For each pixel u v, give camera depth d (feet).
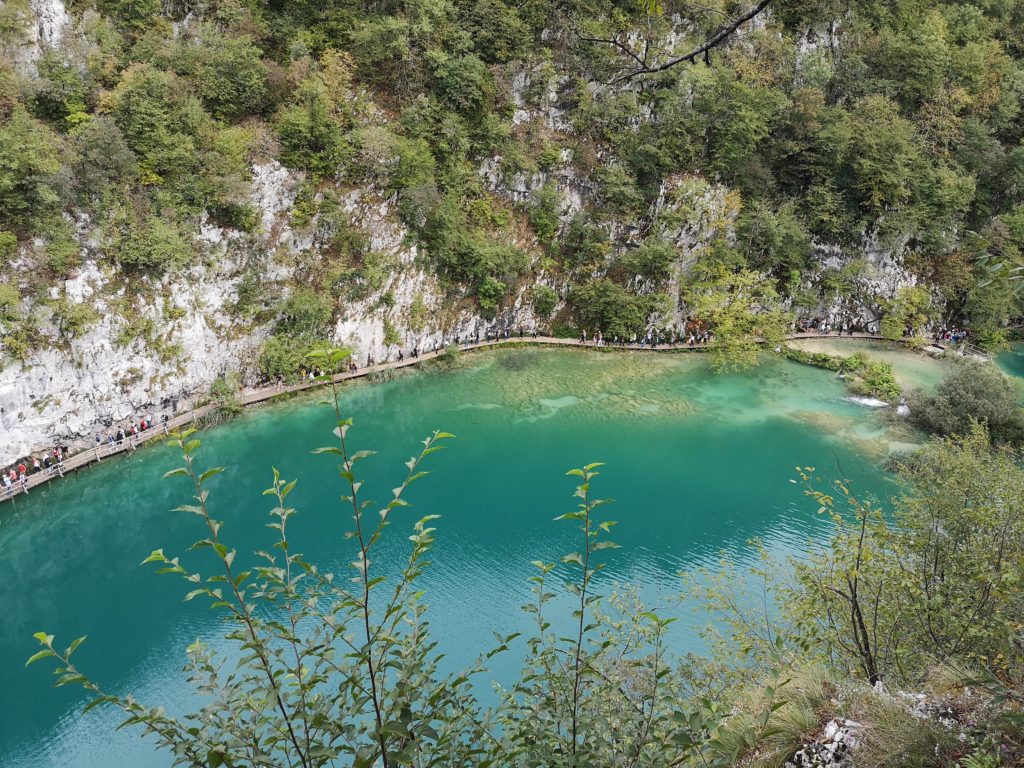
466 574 113.80
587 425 173.17
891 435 170.30
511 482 146.51
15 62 153.38
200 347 165.07
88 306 144.05
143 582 115.65
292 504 136.46
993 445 158.40
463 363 205.98
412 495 139.85
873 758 28.71
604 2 219.00
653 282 228.84
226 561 19.71
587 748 23.36
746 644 54.60
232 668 93.09
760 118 226.17
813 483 147.64
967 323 241.14
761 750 32.24
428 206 192.65
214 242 164.86
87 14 166.30
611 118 220.64
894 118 235.20
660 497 141.38
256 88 172.24
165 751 83.20
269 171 172.14
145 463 147.64
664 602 102.58
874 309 241.96
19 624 106.32
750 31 237.66
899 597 45.14
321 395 179.63
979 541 46.26
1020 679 33.58
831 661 46.29
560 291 227.61
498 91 211.41
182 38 175.11
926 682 36.86
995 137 261.03
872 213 236.43
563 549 122.62
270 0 193.47
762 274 231.91
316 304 177.58
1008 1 290.97
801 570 52.03
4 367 131.95
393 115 199.52
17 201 135.23
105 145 147.13
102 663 97.81
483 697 85.92
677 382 200.85
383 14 202.28
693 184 223.51
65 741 84.99
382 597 105.60
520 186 217.56
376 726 19.93
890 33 256.32
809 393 195.83
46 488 136.46
